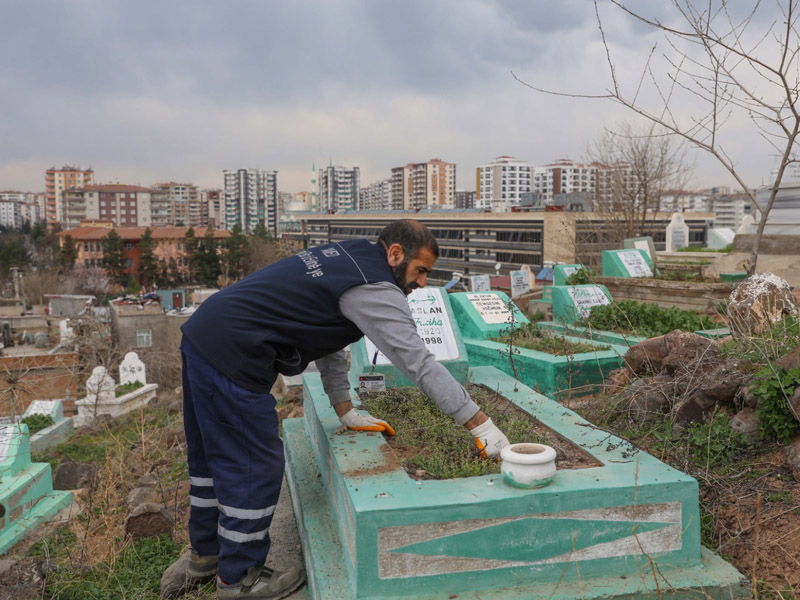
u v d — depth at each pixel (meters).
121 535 5.70
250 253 102.06
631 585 2.99
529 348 7.62
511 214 68.94
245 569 3.33
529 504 3.01
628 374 5.97
